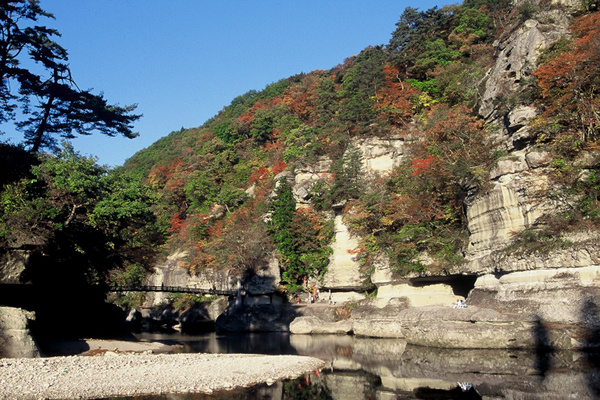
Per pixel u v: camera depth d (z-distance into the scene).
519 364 26.16
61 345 36.53
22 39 43.59
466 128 48.78
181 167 111.44
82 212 39.06
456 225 48.62
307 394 22.00
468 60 74.88
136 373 25.48
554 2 50.78
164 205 102.25
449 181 47.72
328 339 49.00
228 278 73.06
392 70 78.94
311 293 67.75
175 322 81.81
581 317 28.91
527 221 36.16
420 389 22.30
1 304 34.22
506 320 30.80
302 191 73.31
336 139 76.50
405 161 61.34
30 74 44.12
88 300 49.50
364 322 50.88
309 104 102.56
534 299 32.12
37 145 46.41
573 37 44.16
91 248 41.22
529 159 37.47
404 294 50.59
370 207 58.72
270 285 66.88
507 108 44.28
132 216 41.34
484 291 38.28
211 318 74.25
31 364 26.70
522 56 46.19
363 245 59.81
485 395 20.22
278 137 99.00
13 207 34.62
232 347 42.84
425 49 81.38
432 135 53.09
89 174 39.16
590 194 33.19
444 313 34.88
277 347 42.44
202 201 97.50
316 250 68.06
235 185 93.62
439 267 45.78
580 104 36.72
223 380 24.36
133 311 80.06
